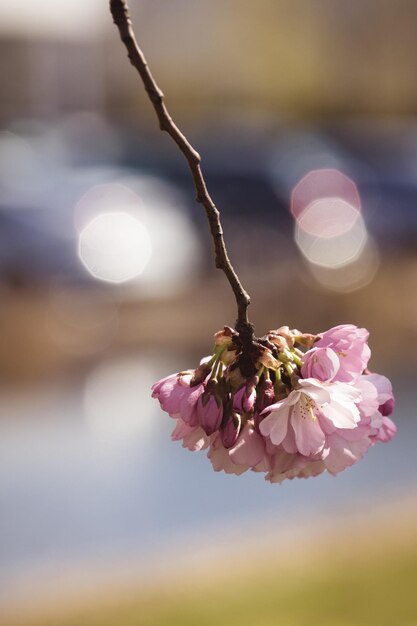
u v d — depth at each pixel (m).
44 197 11.13
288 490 6.82
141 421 7.87
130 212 11.09
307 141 14.02
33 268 10.29
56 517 6.35
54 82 27.55
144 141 13.22
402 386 8.62
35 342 9.40
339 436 2.00
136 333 9.90
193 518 6.41
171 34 29.31
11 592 5.50
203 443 2.08
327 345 2.06
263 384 2.01
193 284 11.06
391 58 28.02
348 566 5.82
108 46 28.25
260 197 12.04
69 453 7.26
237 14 29.38
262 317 10.81
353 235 12.05
